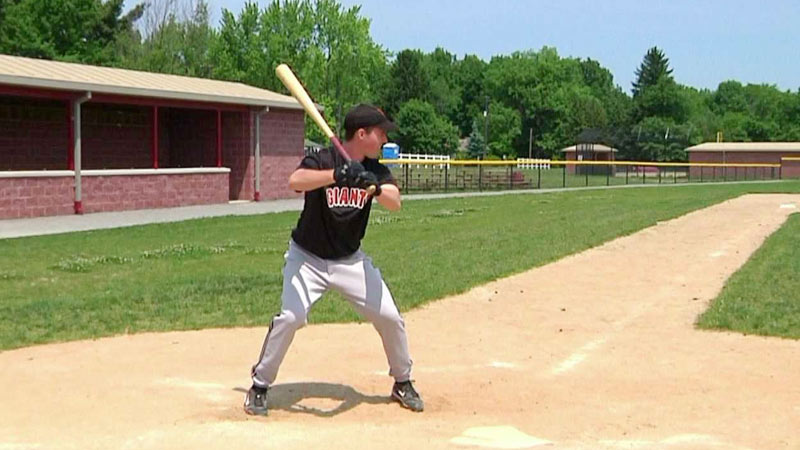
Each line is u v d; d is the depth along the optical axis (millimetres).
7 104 20125
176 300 8859
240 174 24297
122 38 53344
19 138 20500
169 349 6770
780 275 10516
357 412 4973
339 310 8289
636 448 4297
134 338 7211
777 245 13742
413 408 5031
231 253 13094
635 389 5625
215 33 58656
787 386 5703
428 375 5984
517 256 12203
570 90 104438
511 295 9367
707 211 21312
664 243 14250
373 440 4359
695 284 10164
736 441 4453
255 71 55375
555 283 10172
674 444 4379
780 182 44906
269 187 24781
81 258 12398
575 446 4320
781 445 4395
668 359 6543
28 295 9477
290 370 6074
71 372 5945
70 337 7203
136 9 56031
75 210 19047
